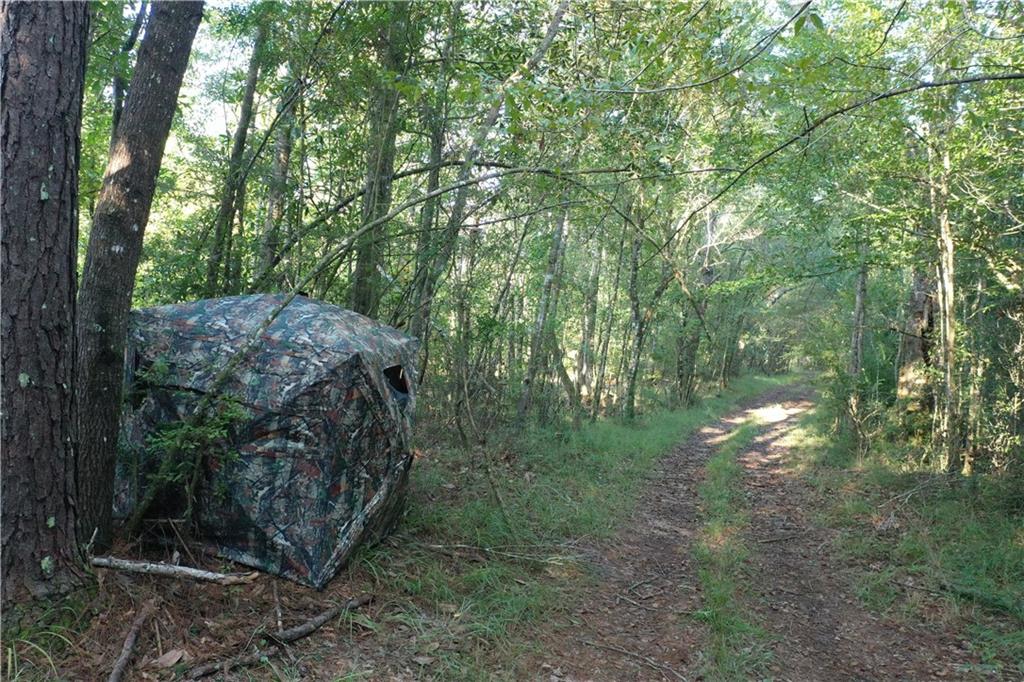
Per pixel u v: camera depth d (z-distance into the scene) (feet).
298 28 21.90
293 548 14.51
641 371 71.82
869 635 17.61
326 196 25.04
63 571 11.30
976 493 27.48
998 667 15.71
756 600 19.33
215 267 23.03
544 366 42.98
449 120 24.31
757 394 93.30
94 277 12.97
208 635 12.32
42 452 10.90
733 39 16.80
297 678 11.68
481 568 17.79
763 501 31.24
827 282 57.00
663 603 18.52
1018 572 20.49
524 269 41.91
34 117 10.44
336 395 14.61
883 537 24.95
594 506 25.90
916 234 33.78
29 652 10.46
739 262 73.00
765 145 32.89
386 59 22.82
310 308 16.39
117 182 13.07
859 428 41.24
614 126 20.98
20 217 10.44
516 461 29.84
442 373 30.12
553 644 15.07
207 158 23.02
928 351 39.93
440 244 23.36
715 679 14.32
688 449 45.34
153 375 14.60
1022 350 29.78
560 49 21.25
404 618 14.40
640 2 19.52
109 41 21.61
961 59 22.31
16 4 10.32
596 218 30.35
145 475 14.79
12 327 10.51
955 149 28.86
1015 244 31.86
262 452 14.47
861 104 13.89
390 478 16.63
